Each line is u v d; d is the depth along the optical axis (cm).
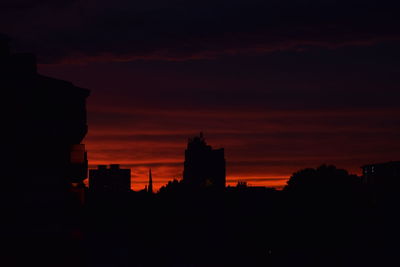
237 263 9556
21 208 1764
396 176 9744
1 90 1744
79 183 1911
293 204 9875
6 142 1748
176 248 9231
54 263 1827
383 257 8800
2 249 1733
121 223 8350
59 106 1842
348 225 9306
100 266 6962
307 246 9438
